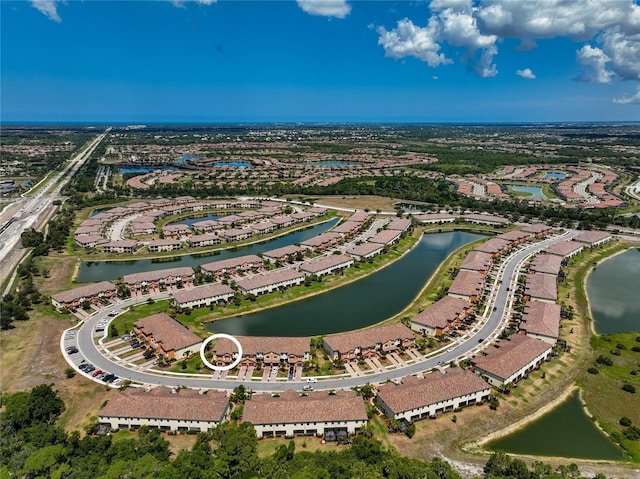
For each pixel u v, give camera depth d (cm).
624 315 18700
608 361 14788
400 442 11350
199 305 18775
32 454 9612
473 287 19800
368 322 17900
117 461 9512
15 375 13850
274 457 10244
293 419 11431
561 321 17738
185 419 11425
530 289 19988
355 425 11619
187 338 15238
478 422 12156
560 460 10912
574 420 12369
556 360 15038
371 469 9638
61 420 11912
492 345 15850
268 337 15625
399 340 15550
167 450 10612
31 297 19000
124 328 16925
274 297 19888
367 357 15150
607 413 12575
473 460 10800
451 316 17138
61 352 15275
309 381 13775
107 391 13150
